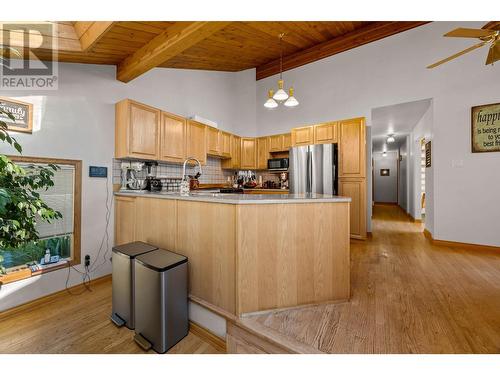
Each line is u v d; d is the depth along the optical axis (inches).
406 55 144.5
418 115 173.2
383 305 69.4
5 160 55.4
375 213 279.6
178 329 64.9
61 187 90.4
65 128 90.6
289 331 57.3
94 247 99.3
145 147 111.2
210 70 181.5
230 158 189.0
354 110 163.6
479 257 113.3
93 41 78.4
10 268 78.6
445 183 132.8
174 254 70.9
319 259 70.3
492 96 119.9
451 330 57.3
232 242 63.3
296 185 160.4
